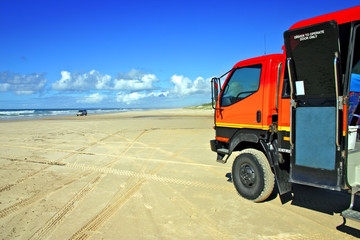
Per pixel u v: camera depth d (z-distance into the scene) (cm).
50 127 2119
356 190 375
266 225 409
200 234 385
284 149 451
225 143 596
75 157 942
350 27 390
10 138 1451
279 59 484
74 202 514
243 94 535
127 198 532
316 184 389
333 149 372
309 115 391
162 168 773
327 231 388
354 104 443
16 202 517
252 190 495
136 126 2125
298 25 438
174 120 2817
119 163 845
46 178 679
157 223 421
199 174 702
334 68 352
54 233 393
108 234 388
